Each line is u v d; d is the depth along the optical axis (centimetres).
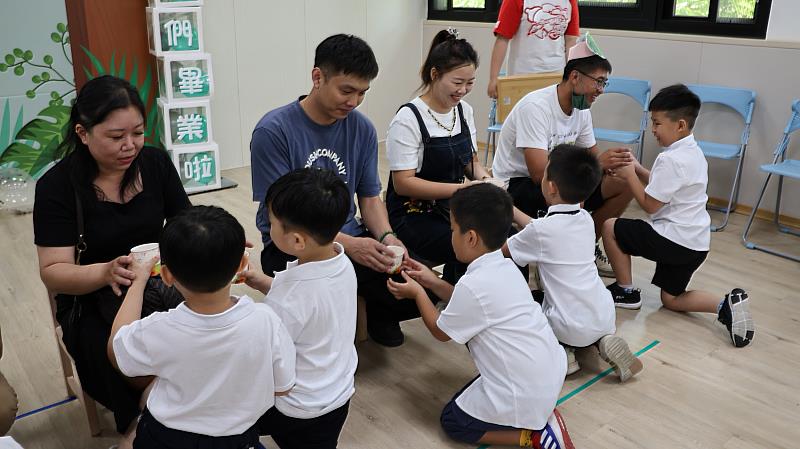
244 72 469
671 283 270
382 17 534
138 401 162
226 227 124
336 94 192
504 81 352
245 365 128
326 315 151
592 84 261
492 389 182
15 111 366
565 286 220
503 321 181
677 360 238
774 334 257
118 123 157
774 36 367
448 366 234
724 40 384
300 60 496
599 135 420
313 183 146
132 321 144
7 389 161
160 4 380
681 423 202
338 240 211
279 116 207
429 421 203
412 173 244
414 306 230
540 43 391
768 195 386
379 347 246
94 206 168
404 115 240
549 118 274
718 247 345
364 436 194
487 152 467
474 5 529
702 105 401
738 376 228
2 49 354
